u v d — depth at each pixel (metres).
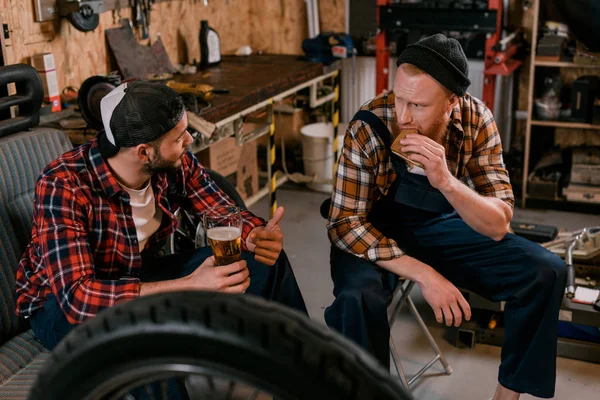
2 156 1.98
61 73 3.59
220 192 2.22
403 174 2.13
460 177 2.21
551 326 2.05
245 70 4.23
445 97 1.90
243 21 5.18
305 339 0.77
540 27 4.64
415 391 2.58
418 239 2.21
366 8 5.07
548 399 2.54
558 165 4.62
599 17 3.99
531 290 2.04
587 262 2.89
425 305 3.21
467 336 2.87
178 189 2.15
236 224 1.79
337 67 4.56
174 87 3.39
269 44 5.25
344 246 2.13
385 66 4.66
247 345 0.75
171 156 1.83
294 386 0.75
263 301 0.82
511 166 4.72
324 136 4.73
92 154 1.83
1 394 1.70
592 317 2.66
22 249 2.01
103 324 0.82
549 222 4.27
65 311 1.72
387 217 2.25
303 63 4.45
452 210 2.18
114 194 1.83
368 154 2.10
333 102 4.62
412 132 1.92
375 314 1.97
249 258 2.07
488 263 2.13
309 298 3.32
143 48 4.02
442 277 2.04
